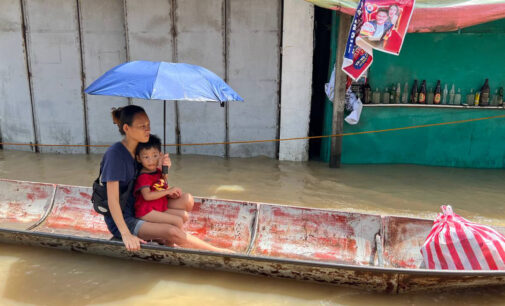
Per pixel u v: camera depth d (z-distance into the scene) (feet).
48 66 25.71
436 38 22.68
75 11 24.88
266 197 18.93
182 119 25.57
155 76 10.87
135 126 11.09
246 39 24.12
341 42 21.86
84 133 26.40
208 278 11.94
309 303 10.94
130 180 11.71
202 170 22.86
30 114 26.50
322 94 27.71
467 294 11.29
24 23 25.29
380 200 18.79
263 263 11.57
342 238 13.85
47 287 11.43
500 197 19.29
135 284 11.61
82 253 13.09
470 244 11.30
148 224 11.92
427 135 23.88
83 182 20.65
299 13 23.08
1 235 13.41
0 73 26.25
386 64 23.25
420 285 11.09
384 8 17.79
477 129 23.44
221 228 14.61
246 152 25.63
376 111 23.75
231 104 25.04
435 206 18.16
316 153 26.86
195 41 24.48
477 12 17.47
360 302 11.01
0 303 10.68
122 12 24.79
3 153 26.43
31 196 16.14
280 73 24.34
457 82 23.09
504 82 22.79
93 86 11.16
